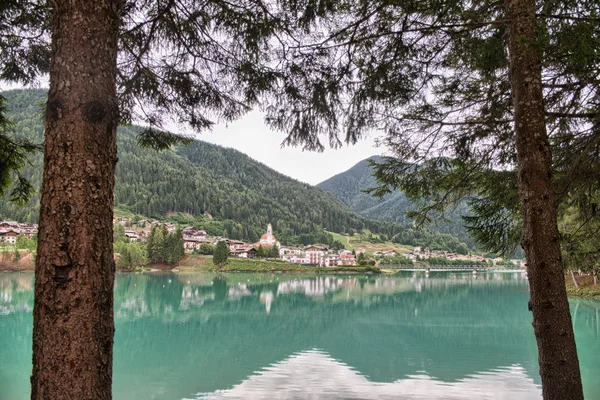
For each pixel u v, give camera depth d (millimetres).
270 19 3443
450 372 15055
